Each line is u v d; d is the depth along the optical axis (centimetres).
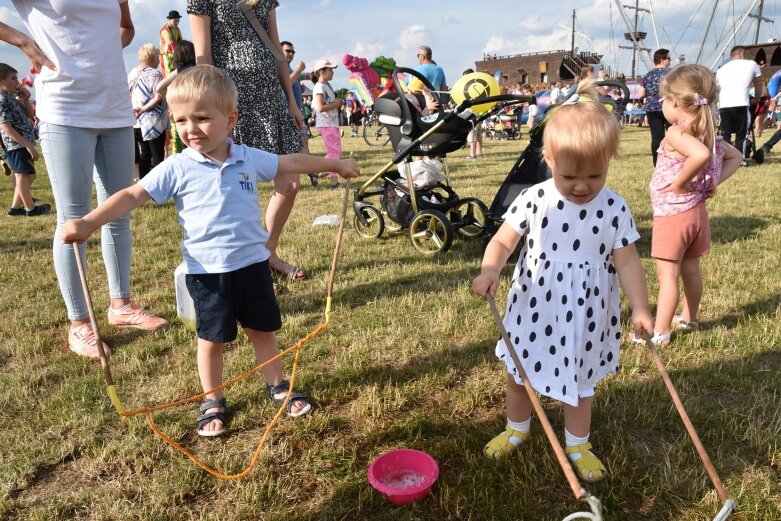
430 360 338
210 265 264
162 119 852
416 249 550
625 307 399
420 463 243
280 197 449
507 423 263
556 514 223
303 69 966
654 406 287
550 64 5262
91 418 287
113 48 344
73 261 353
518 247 503
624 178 939
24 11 321
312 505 231
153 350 356
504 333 213
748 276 456
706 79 314
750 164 1116
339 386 312
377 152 1471
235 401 300
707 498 224
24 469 252
